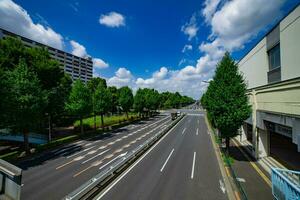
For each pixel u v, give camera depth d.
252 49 21.36
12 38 28.11
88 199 11.02
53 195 11.76
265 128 16.64
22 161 19.00
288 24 13.23
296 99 11.32
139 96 56.94
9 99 18.09
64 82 39.66
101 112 37.28
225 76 17.94
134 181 13.55
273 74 15.98
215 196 11.42
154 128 39.84
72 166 17.16
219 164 17.16
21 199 11.29
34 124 21.58
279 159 16.69
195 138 29.55
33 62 28.44
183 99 134.75
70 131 40.53
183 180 13.66
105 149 23.05
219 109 17.44
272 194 11.01
